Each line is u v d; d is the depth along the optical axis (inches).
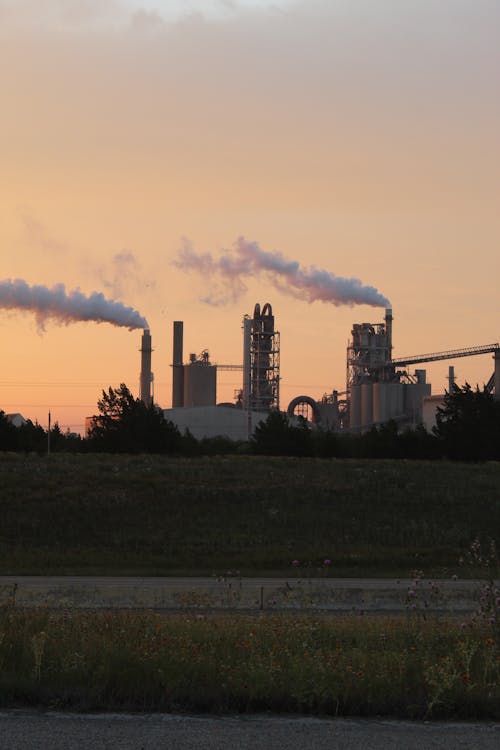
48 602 1323.8
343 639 776.9
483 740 488.7
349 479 3166.8
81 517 2600.9
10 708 533.6
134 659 609.3
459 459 4778.5
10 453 3595.0
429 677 579.8
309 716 534.0
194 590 1449.3
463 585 1510.8
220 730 498.6
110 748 461.7
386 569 2114.9
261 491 2923.2
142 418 4820.4
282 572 2055.9
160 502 2778.1
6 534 2440.9
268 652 660.1
